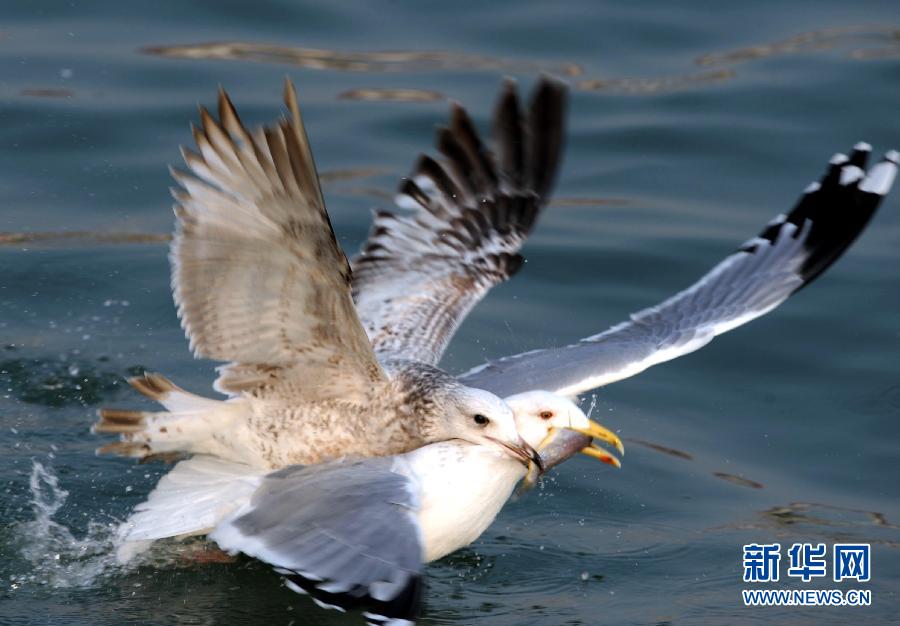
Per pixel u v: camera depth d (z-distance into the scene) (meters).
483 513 10.32
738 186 18.00
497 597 10.64
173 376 13.66
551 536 11.61
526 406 10.77
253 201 8.89
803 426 13.52
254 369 10.07
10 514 11.47
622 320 15.15
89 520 11.48
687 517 11.98
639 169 18.36
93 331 14.35
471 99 19.12
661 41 21.62
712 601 10.65
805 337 15.02
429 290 12.09
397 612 8.21
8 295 14.81
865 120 19.23
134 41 20.23
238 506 10.03
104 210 16.45
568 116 19.38
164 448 10.18
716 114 19.44
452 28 21.58
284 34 20.95
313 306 9.56
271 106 18.55
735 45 21.48
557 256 16.34
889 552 11.42
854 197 12.79
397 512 9.04
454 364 14.09
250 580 10.72
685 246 16.52
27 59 19.34
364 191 17.06
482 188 12.40
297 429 10.22
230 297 9.58
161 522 10.09
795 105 19.66
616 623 10.29
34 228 15.99
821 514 12.05
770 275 12.75
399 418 10.29
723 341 15.01
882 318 15.28
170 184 16.95
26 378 13.55
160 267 15.52
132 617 10.15
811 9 22.75
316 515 9.13
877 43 21.39
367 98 19.23
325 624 10.18
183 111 18.34
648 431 13.40
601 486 12.43
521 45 21.22
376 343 11.55
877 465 12.86
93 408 13.21
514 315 15.22
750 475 12.70
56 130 17.72
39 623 9.98
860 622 10.38
